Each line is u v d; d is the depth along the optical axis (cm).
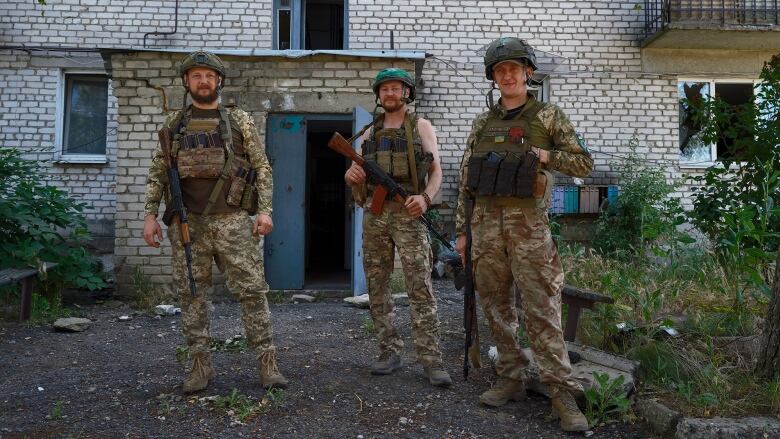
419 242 342
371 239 351
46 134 893
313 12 1044
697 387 315
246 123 329
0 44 889
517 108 294
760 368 321
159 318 570
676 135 927
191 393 323
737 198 631
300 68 706
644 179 835
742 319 406
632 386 310
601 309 416
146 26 908
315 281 825
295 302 667
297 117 716
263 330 330
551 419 295
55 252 628
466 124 922
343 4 974
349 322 523
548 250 286
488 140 295
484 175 288
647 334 383
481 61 927
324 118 716
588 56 930
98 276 669
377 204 339
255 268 326
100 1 905
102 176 899
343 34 954
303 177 718
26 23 896
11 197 621
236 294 325
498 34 930
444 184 913
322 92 707
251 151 327
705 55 934
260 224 323
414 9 928
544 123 286
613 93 928
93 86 924
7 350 436
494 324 312
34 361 406
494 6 932
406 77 341
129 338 478
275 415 298
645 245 670
